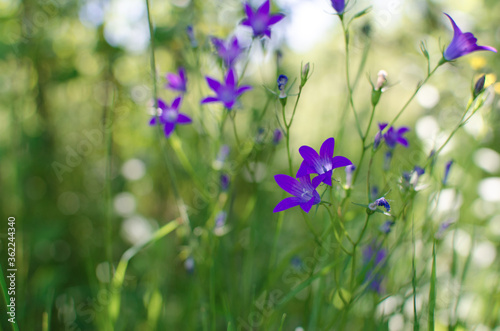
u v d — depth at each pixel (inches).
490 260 22.5
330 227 18.5
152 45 18.4
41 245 24.5
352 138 27.2
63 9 24.6
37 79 25.4
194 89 23.4
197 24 23.3
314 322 20.3
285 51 22.8
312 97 29.7
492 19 27.6
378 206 17.3
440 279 21.9
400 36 28.9
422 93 26.2
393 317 20.1
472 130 23.7
